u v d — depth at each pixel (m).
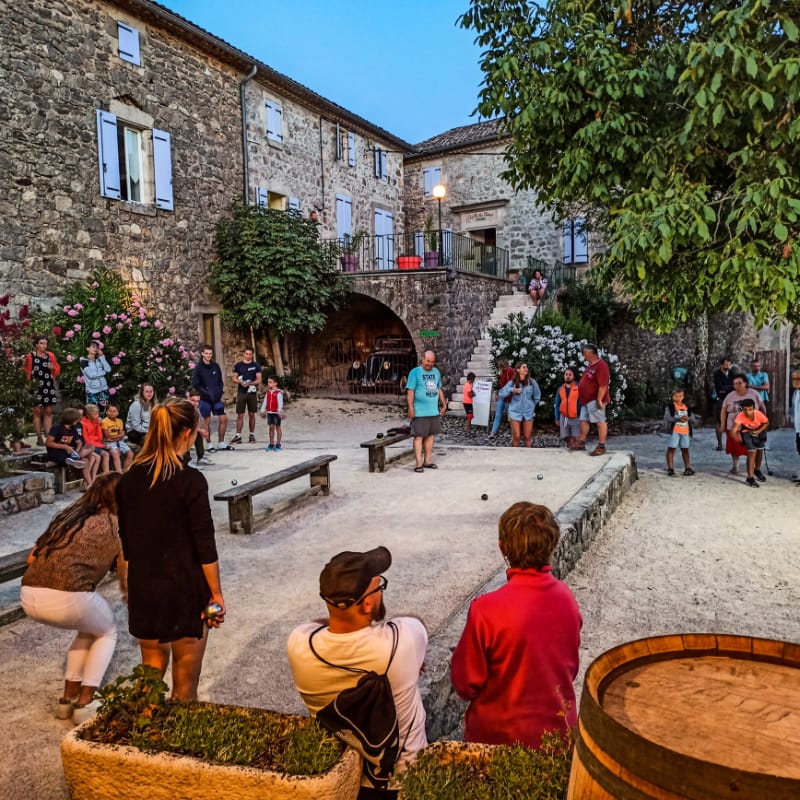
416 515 6.14
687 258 6.58
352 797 1.72
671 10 6.90
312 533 5.64
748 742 1.04
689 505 7.41
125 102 12.38
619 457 8.45
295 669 1.92
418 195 21.86
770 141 5.52
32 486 6.54
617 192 7.60
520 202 19.97
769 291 6.00
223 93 14.53
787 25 5.14
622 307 17.69
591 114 6.80
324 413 14.48
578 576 5.30
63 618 2.68
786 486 8.26
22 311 7.93
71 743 1.81
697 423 14.77
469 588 4.23
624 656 1.28
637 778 0.98
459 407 14.49
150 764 1.73
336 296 16.08
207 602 2.44
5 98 10.36
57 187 11.17
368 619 1.92
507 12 7.09
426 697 2.74
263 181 15.71
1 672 3.24
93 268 11.83
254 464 8.77
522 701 2.04
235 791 1.66
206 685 3.05
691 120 5.60
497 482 7.48
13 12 10.41
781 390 14.87
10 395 7.09
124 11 12.20
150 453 2.41
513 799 1.46
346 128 18.59
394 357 17.62
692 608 4.63
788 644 1.29
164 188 13.09
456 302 15.11
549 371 12.86
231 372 15.16
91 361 9.58
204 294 14.33
